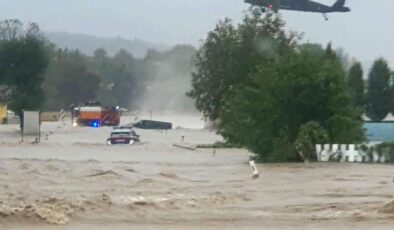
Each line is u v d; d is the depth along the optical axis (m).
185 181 51.84
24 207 32.06
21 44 188.25
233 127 79.81
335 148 73.88
